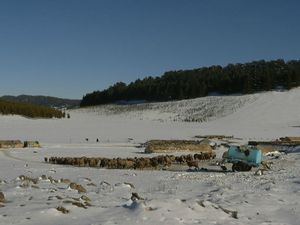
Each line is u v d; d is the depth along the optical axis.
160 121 122.75
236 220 13.35
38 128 91.88
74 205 13.62
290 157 38.62
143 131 87.44
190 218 12.78
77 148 52.41
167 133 83.25
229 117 126.88
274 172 28.42
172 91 172.25
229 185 21.94
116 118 138.25
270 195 18.34
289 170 29.59
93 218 12.23
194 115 138.50
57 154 44.91
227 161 32.03
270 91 151.62
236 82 162.38
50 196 15.77
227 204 16.02
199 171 31.61
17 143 53.12
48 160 38.31
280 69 171.38
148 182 23.23
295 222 13.97
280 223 13.65
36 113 121.06
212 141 62.88
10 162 36.50
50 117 124.31
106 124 105.75
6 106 116.88
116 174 27.16
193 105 153.00
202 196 17.94
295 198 17.94
